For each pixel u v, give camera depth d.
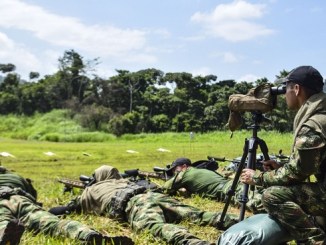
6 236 4.10
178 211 5.73
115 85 59.62
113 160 20.09
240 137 29.25
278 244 4.06
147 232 5.11
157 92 58.62
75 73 66.69
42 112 65.00
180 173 7.48
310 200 3.98
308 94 4.12
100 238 4.57
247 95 4.81
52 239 4.80
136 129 51.62
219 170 9.47
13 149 27.97
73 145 33.66
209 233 5.45
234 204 6.96
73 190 8.39
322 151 3.88
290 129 26.55
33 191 6.59
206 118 48.53
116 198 5.88
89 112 56.16
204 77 56.53
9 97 66.69
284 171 4.02
